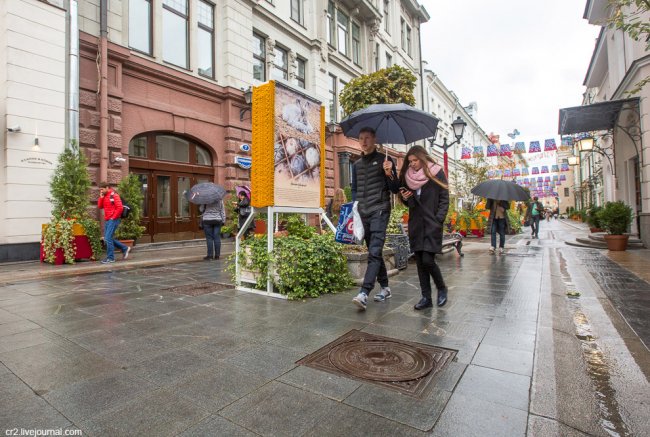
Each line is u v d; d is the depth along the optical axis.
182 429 1.81
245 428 1.82
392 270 6.32
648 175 9.94
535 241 13.92
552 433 1.76
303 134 5.21
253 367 2.52
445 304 4.14
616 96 12.27
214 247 8.70
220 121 12.59
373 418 1.90
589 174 29.31
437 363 2.54
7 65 7.79
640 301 4.28
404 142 4.81
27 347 2.89
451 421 1.86
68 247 7.40
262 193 4.77
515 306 4.05
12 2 7.87
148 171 10.88
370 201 4.16
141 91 10.47
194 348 2.87
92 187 9.09
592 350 2.80
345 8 20.36
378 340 3.00
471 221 16.56
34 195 8.12
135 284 5.43
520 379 2.31
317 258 4.60
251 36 13.72
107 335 3.17
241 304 4.21
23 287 5.23
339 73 19.56
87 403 2.05
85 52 9.14
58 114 8.52
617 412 1.95
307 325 3.42
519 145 20.77
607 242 9.80
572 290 4.86
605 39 14.59
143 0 10.70
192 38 11.88
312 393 2.16
